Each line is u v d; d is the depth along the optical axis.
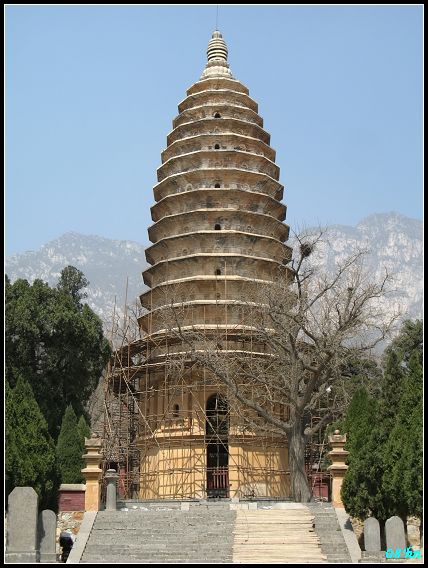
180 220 50.84
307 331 39.91
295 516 32.75
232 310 47.12
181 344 46.59
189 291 48.25
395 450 32.94
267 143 55.66
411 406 34.88
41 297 58.47
